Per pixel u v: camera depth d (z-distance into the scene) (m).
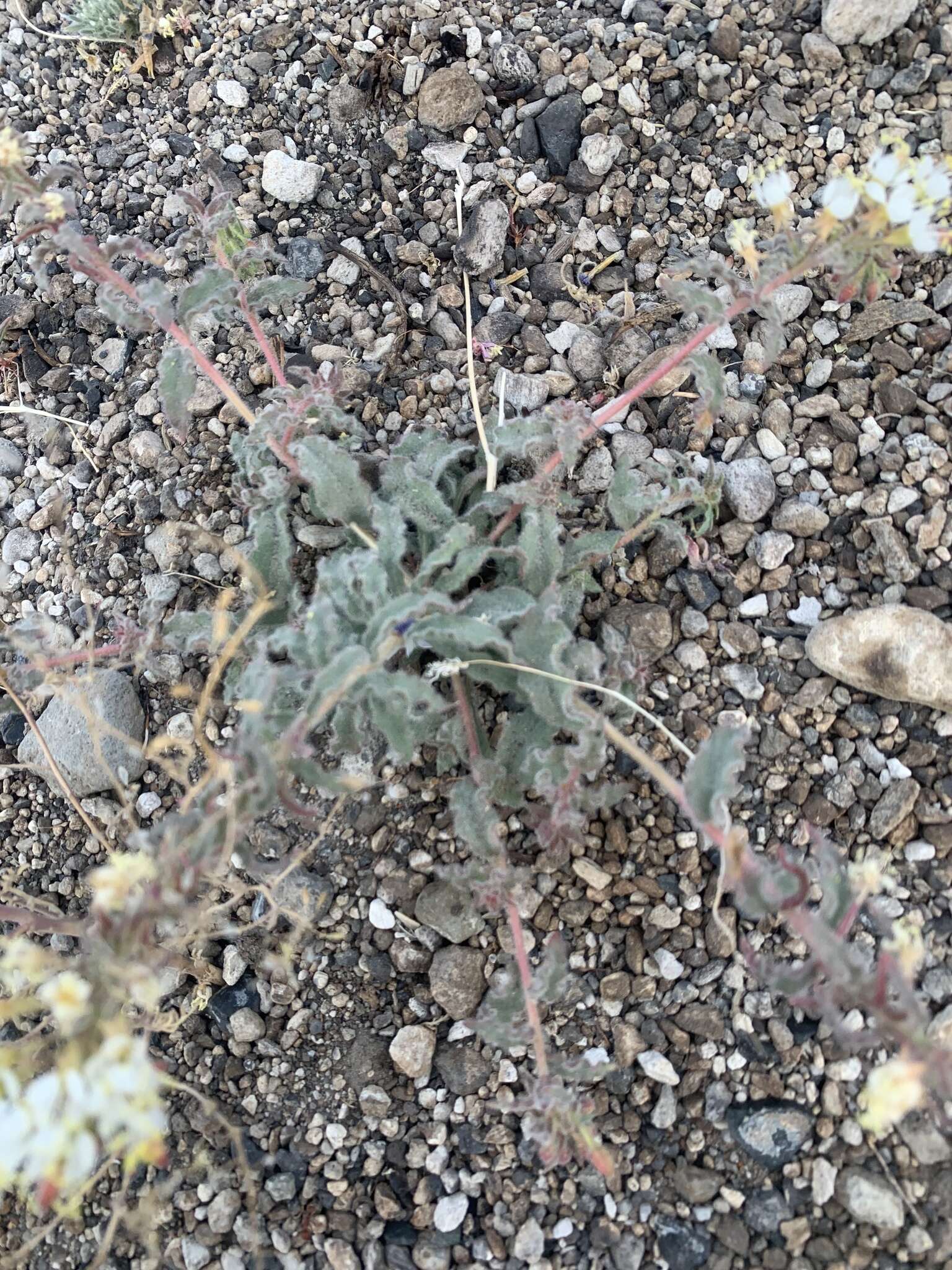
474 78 0.32
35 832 0.27
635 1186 0.23
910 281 0.30
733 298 0.26
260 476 0.27
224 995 0.25
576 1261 0.23
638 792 0.25
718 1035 0.24
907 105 0.32
